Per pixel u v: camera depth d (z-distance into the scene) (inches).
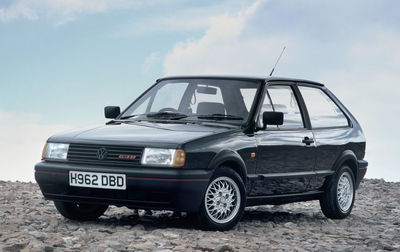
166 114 307.9
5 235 244.5
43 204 370.3
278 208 406.9
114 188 266.5
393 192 503.5
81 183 273.4
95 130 293.6
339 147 352.5
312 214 379.9
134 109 320.8
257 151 295.1
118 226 278.5
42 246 220.4
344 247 259.4
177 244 239.6
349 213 363.6
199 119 300.4
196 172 264.1
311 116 341.1
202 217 271.4
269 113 291.1
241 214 284.7
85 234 255.3
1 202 371.2
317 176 336.5
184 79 323.0
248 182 292.7
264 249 244.2
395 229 321.7
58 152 284.7
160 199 263.4
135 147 267.4
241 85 310.8
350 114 378.9
